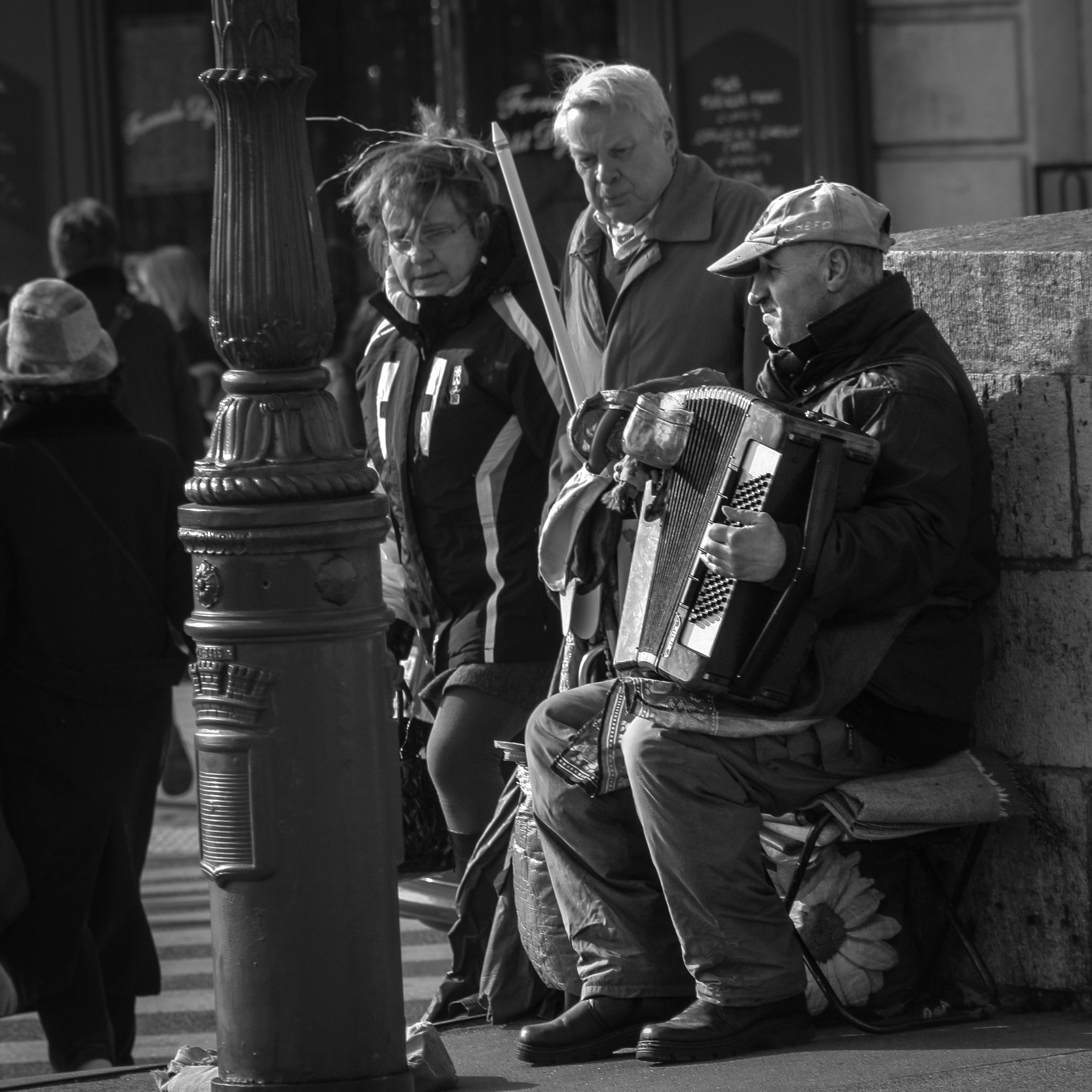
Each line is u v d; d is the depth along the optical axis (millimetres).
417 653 19719
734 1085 14133
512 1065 16047
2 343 20094
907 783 15867
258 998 13094
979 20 41656
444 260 18828
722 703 15445
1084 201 41812
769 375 16234
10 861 19234
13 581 19531
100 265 30375
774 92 42031
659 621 15531
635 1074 14930
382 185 18875
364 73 46375
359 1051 13148
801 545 14859
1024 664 17016
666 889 15477
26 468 19609
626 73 18016
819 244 15789
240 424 13125
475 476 18922
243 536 12922
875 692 15648
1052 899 16922
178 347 31062
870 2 41875
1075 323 16656
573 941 16359
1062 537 16750
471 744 18766
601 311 18766
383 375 19672
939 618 16047
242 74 12977
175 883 29359
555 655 18891
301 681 12977
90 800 19688
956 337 17359
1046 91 41656
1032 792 16953
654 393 15602
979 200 42094
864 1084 13930
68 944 19625
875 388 15430
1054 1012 17000
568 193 44469
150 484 20047
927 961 17297
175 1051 22016
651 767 15344
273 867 13000
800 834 16453
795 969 15633
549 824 16375
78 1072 17375
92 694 19641
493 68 45125
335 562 13023
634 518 17031
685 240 17891
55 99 44906
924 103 41969
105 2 45312
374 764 13195
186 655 20547
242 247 13109
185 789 33969
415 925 27344
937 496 15219
